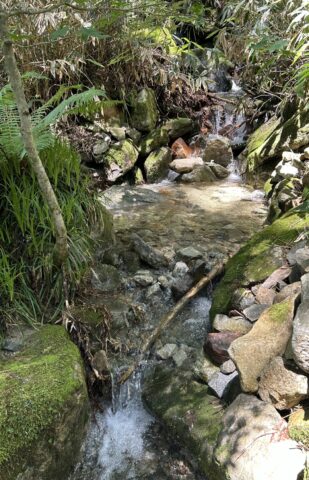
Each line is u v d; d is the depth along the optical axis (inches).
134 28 136.0
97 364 80.6
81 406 69.2
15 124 78.2
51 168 83.0
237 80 195.2
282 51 125.1
